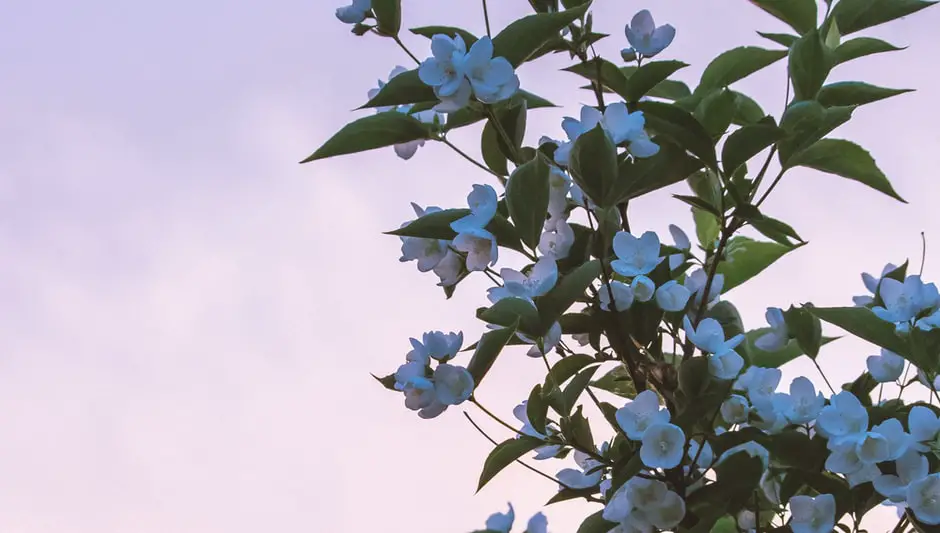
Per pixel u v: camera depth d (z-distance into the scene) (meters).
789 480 1.33
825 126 1.32
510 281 1.29
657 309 1.34
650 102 1.33
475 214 1.31
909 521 1.32
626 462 1.31
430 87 1.32
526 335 1.31
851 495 1.31
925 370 1.34
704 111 1.37
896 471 1.30
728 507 1.31
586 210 1.36
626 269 1.32
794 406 1.33
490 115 1.33
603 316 1.34
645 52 1.39
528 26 1.31
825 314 1.35
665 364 1.36
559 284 1.29
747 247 1.45
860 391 1.40
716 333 1.32
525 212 1.30
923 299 1.34
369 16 1.36
